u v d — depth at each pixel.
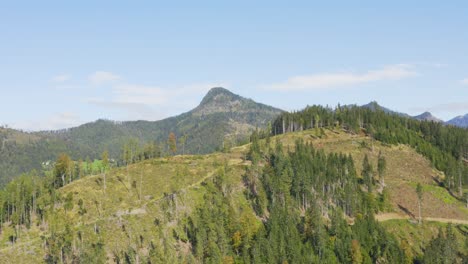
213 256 148.50
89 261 139.50
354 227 177.12
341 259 163.12
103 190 192.00
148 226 165.75
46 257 148.62
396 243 173.75
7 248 153.12
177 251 155.25
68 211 174.38
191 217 170.50
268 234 165.25
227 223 165.25
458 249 181.50
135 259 147.75
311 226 172.38
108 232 160.25
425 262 163.62
